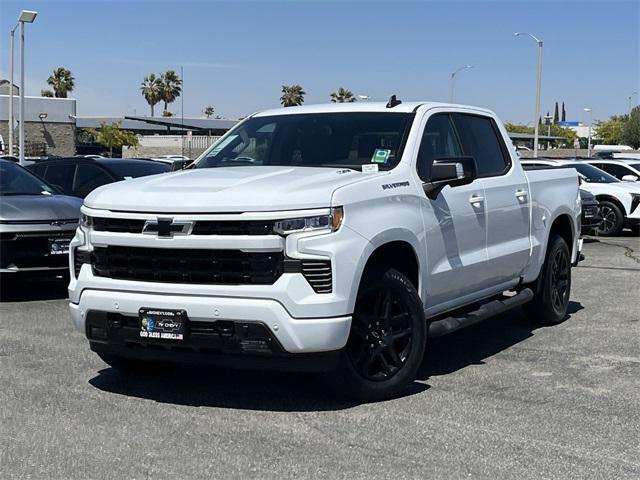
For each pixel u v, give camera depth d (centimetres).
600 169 2064
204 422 505
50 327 789
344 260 498
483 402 548
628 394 569
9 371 625
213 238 493
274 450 456
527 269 744
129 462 438
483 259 655
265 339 488
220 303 490
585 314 876
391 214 543
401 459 443
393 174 565
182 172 600
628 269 1259
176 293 503
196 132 6088
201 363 514
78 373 621
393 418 512
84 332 546
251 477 418
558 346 720
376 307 537
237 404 542
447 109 666
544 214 768
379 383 541
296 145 635
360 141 612
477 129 701
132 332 519
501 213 685
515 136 5472
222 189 512
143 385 589
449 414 521
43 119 5466
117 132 6344
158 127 7456
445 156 641
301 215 491
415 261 576
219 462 438
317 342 491
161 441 471
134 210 517
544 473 425
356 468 430
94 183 1247
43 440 472
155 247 507
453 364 656
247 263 491
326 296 493
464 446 464
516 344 730
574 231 839
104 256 531
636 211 1834
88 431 488
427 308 599
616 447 464
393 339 545
